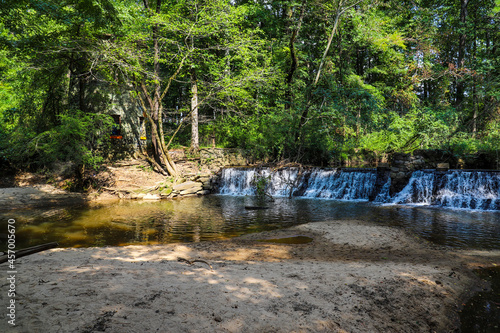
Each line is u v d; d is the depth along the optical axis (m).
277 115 22.86
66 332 2.71
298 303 3.87
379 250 7.78
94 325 2.88
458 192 14.58
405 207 14.09
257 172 19.98
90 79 21.48
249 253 7.41
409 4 29.20
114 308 3.26
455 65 24.80
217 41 22.58
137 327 2.93
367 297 4.31
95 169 18.88
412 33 27.58
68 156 17.47
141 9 19.53
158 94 20.36
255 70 20.36
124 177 19.22
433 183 15.22
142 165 20.64
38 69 16.62
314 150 22.88
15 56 17.08
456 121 20.84
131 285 4.02
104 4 14.99
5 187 17.41
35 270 4.71
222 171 21.30
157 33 18.73
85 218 12.41
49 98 19.19
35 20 15.56
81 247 8.29
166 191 18.25
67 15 14.92
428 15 27.55
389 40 25.11
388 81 30.88
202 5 18.44
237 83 18.84
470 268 6.42
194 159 21.84
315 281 4.77
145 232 10.10
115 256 6.61
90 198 17.25
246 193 19.92
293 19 22.53
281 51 25.86
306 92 21.91
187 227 10.82
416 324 3.94
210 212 13.65
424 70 25.86
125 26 17.66
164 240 9.10
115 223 11.46
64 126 16.67
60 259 5.84
